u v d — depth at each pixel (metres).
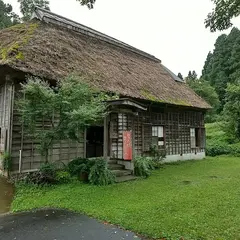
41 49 7.68
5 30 9.58
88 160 6.75
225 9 4.64
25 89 5.66
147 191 5.65
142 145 10.31
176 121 12.54
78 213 4.18
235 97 19.41
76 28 11.34
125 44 13.88
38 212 4.23
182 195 5.27
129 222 3.67
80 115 5.57
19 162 6.62
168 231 3.32
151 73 12.91
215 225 3.52
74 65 8.14
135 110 7.88
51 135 5.94
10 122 6.52
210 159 13.45
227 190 5.75
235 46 32.81
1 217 3.99
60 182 6.11
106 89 7.77
